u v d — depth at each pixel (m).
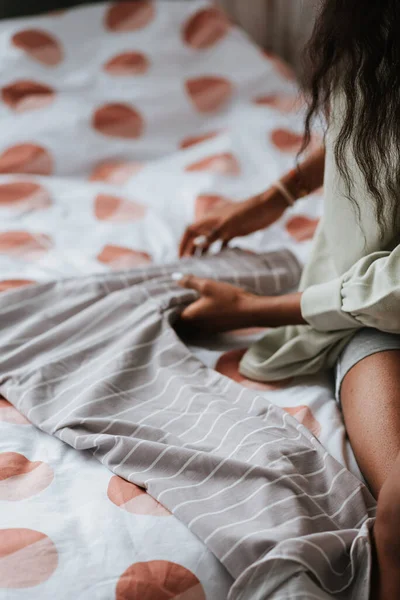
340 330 0.92
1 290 1.15
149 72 1.79
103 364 0.94
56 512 0.73
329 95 0.79
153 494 0.74
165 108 1.75
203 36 1.87
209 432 0.82
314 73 0.77
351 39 0.69
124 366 0.92
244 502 0.72
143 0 1.91
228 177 1.57
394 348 0.86
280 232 1.39
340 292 0.87
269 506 0.71
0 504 0.74
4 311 1.05
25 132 1.62
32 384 0.90
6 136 1.61
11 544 0.68
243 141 1.67
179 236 1.38
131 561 0.67
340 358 0.93
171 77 1.81
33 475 0.79
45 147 1.61
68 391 0.90
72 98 1.71
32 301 1.07
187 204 1.50
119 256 1.30
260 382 0.98
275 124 1.72
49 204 1.49
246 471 0.74
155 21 1.87
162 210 1.48
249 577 0.65
